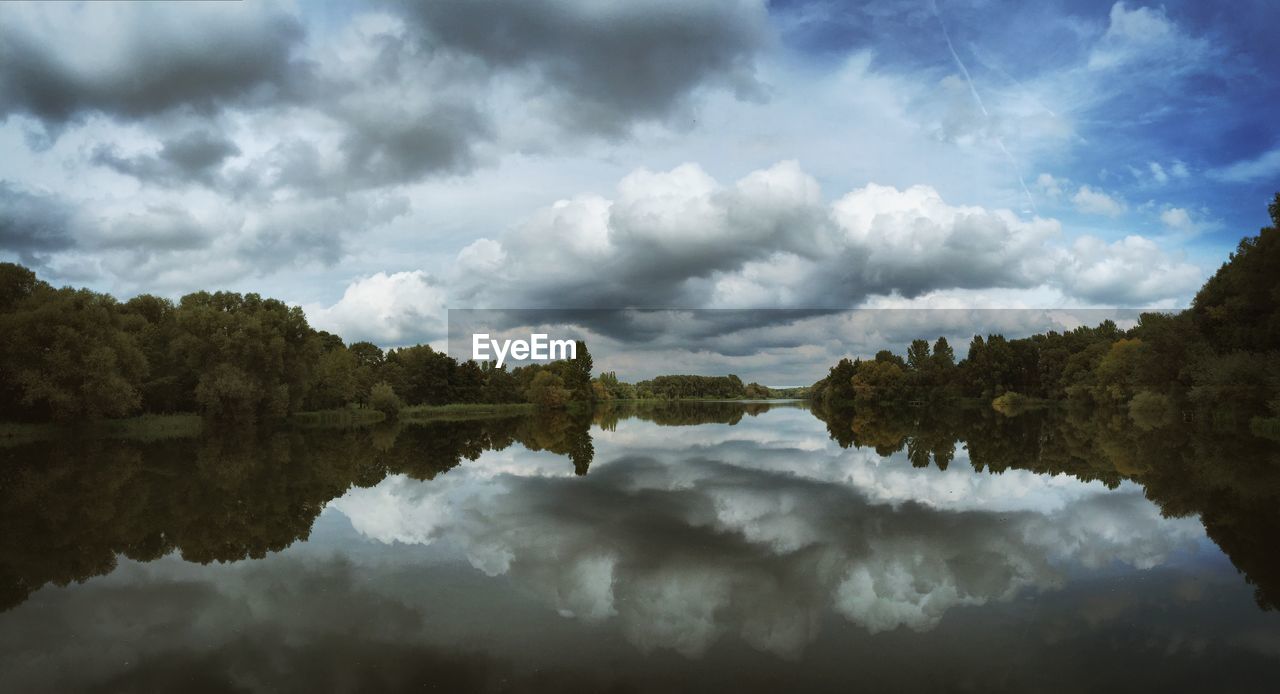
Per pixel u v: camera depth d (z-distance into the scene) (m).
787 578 11.23
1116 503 17.95
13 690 7.38
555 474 25.34
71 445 42.06
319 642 8.59
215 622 9.50
